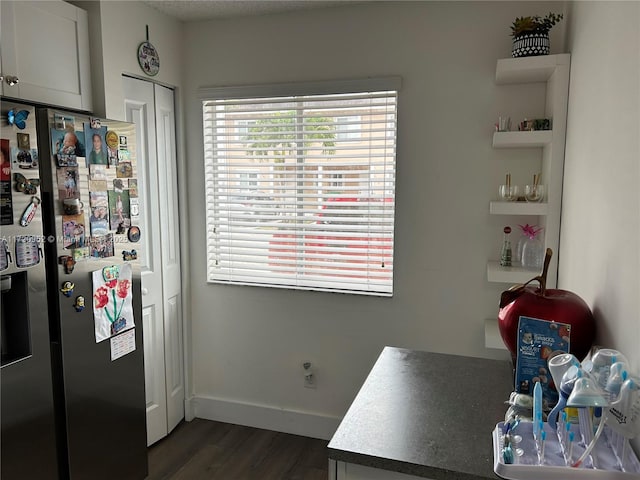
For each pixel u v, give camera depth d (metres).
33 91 1.87
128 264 2.10
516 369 1.29
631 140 1.10
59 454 1.85
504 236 2.42
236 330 2.94
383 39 2.48
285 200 2.77
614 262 1.21
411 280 2.59
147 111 2.58
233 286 2.90
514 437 1.09
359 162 2.62
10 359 1.65
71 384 1.85
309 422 2.84
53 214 1.73
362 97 2.54
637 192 1.05
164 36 2.63
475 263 2.48
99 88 2.21
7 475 1.62
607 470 0.97
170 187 2.79
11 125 1.55
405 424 1.22
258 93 2.68
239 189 2.86
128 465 2.17
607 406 0.95
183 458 2.61
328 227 2.71
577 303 1.29
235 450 2.69
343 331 2.73
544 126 2.06
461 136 2.42
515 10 2.28
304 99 2.64
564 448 1.04
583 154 1.63
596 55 1.48
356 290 2.71
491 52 2.34
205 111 2.84
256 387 2.94
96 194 1.91
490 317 2.49
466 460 1.07
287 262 2.80
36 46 1.88
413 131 2.49
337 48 2.55
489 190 2.41
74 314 1.84
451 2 2.36
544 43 2.00
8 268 1.56
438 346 2.59
